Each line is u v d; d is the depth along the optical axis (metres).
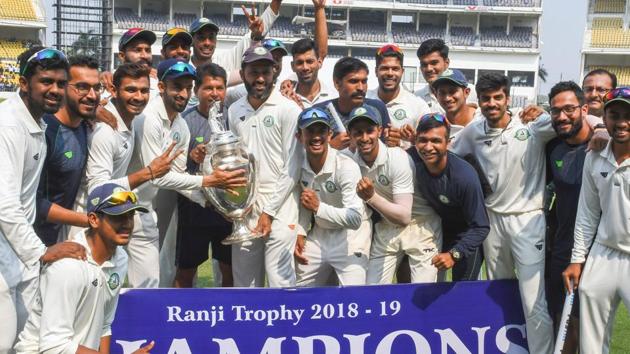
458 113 6.20
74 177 5.01
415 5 51.91
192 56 7.17
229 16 51.91
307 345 5.39
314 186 5.68
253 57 5.65
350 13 53.28
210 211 6.28
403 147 6.61
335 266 5.82
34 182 4.60
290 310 5.36
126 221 4.18
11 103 4.49
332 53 52.69
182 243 6.42
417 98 7.04
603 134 5.15
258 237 5.72
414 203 5.84
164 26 50.88
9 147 4.31
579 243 5.32
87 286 4.10
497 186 5.70
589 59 49.59
